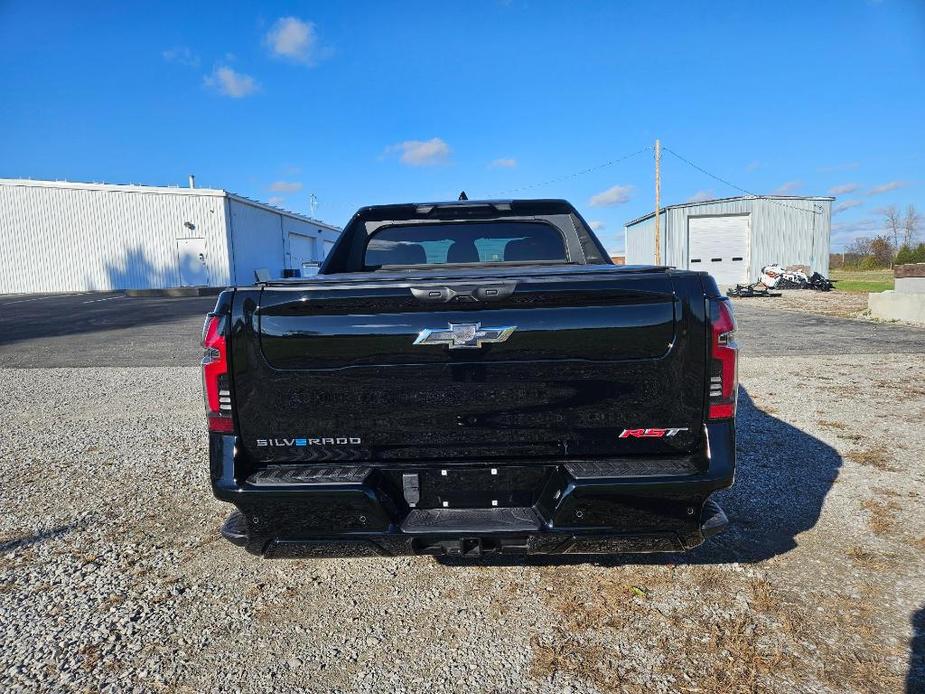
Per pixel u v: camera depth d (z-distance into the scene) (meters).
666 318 2.20
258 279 2.48
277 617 2.60
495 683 2.14
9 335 13.43
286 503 2.22
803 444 4.77
